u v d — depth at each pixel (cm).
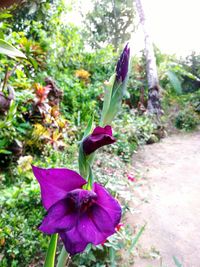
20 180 258
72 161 303
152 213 268
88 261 176
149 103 709
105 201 42
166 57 932
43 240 186
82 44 702
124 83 50
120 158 387
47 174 42
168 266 199
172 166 419
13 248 176
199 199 304
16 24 498
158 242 225
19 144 281
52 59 504
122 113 585
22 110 308
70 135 379
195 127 734
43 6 454
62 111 443
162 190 326
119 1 1240
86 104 486
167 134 684
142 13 743
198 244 226
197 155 479
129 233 200
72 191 41
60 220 39
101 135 43
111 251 168
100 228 40
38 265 176
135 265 194
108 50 785
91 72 703
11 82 308
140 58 853
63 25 619
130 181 292
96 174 244
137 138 523
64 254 48
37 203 213
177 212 274
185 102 863
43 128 320
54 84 406
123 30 1273
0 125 232
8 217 193
